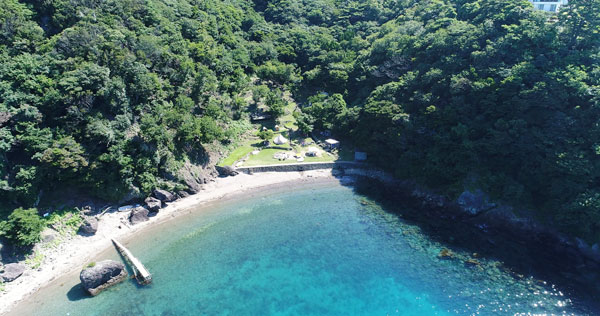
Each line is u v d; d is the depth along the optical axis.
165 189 67.94
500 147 63.75
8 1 67.94
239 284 48.72
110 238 57.09
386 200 72.00
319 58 115.94
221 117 88.38
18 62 59.97
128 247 55.62
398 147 76.12
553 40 65.81
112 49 69.38
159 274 50.03
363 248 56.62
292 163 82.44
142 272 48.25
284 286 48.50
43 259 50.62
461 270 51.31
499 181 62.78
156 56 79.19
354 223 63.75
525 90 60.81
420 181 72.44
